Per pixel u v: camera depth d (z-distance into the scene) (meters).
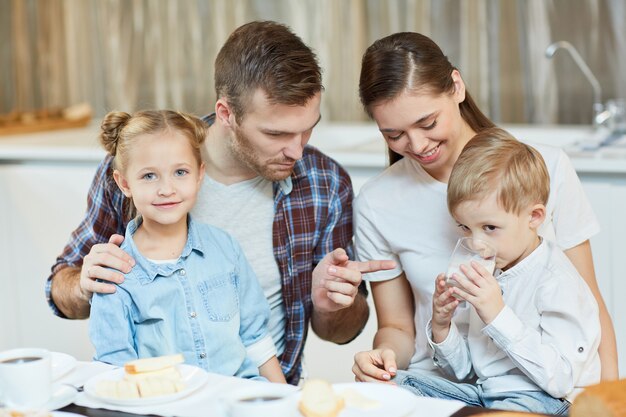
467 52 4.11
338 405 1.26
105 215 2.02
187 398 1.34
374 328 2.78
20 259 3.22
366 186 2.03
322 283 1.83
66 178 3.12
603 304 1.91
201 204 1.99
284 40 1.77
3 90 4.78
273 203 2.00
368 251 2.03
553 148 1.95
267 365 1.84
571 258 1.93
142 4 4.56
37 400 1.31
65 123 3.81
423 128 1.77
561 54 3.98
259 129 1.79
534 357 1.61
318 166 2.05
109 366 1.51
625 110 3.19
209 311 1.74
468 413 1.26
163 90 4.61
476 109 1.96
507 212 1.70
